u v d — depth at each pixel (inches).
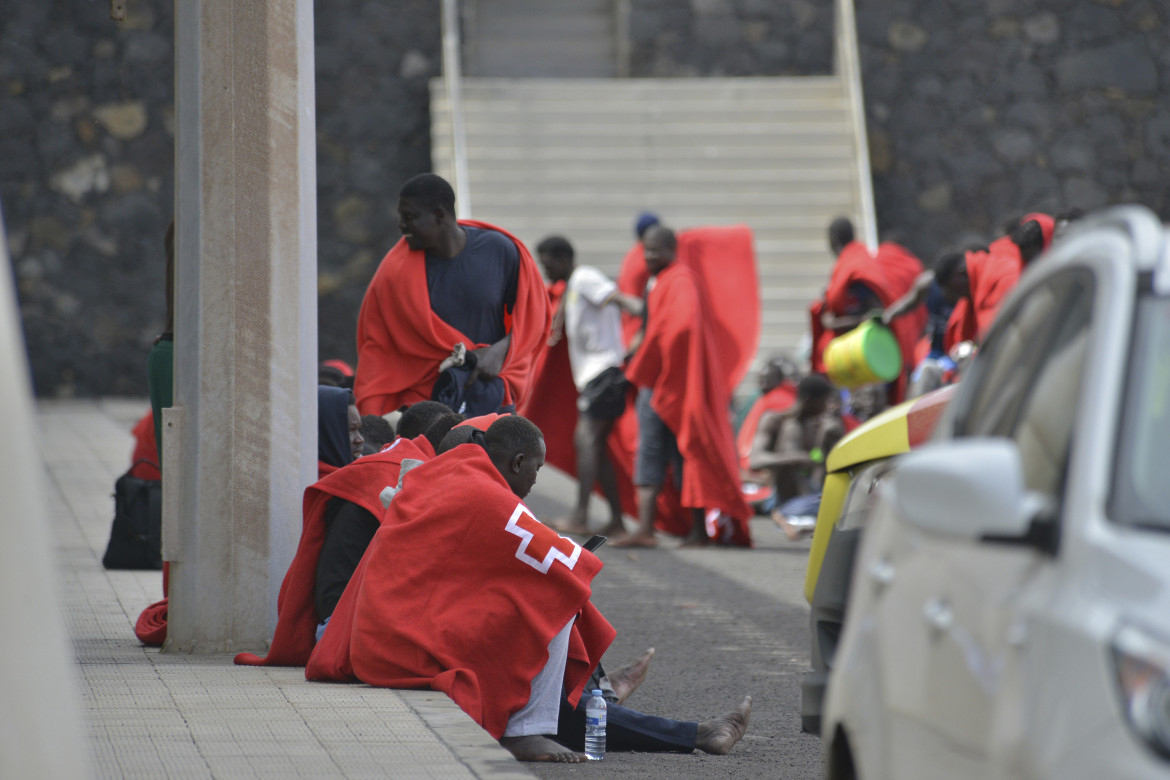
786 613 1131.9
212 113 845.8
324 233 3070.9
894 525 427.2
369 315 1059.3
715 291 1776.6
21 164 2982.3
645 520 1526.8
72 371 2999.5
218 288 848.9
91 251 3002.0
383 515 787.4
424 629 709.3
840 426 1638.8
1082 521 320.2
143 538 1182.9
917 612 384.8
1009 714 315.0
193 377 852.0
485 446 759.1
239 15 847.1
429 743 616.7
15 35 2977.4
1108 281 362.3
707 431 1485.0
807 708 663.1
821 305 1849.2
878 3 3139.8
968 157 3139.8
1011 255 1489.9
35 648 267.0
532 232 2856.8
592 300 1550.2
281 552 857.5
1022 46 3144.7
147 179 3021.7
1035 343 398.6
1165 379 336.2
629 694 780.6
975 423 427.5
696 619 1105.4
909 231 3132.4
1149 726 279.6
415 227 1039.0
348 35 3080.7
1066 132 3142.2
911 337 1823.3
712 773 674.2
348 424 935.7
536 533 711.7
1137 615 293.4
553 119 2974.9
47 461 2009.1
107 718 659.4
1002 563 343.9
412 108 3090.6
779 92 3056.1
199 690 726.5
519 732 703.1
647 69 3164.4
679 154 2950.3
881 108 3127.5
